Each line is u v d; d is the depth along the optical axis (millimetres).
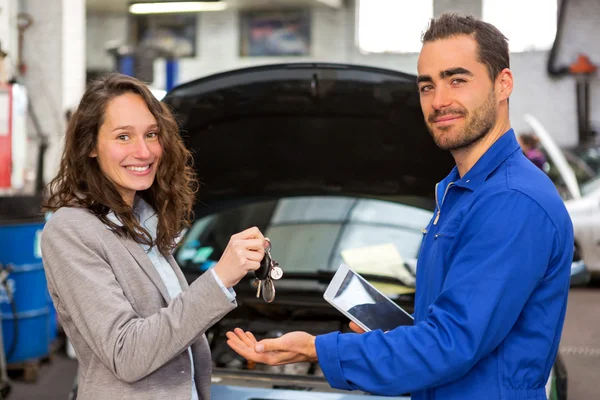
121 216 1601
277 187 3027
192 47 16453
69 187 1623
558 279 1532
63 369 4848
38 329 4586
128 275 1572
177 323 1448
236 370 2287
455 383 1543
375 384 1521
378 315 1750
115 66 12305
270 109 2518
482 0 14945
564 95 14531
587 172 8602
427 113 1605
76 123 1604
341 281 1759
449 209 1639
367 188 2992
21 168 4984
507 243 1460
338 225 2998
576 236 7754
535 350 1524
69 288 1513
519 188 1495
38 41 8000
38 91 8008
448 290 1479
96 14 16578
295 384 2182
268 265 1571
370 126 2570
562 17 14430
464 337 1446
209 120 2551
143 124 1611
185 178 1771
